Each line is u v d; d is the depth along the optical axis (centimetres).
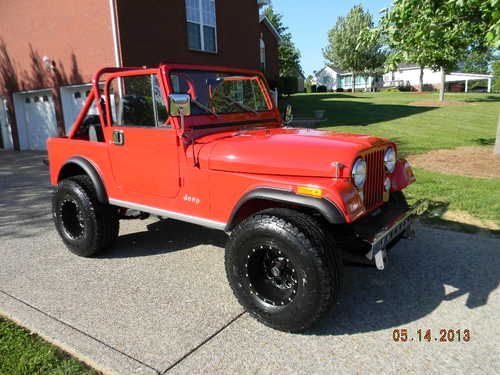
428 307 331
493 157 891
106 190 414
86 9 1075
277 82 2303
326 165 285
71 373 263
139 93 371
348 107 2161
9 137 1524
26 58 1299
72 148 442
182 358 274
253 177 308
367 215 337
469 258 414
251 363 268
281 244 278
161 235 504
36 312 331
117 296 357
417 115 1780
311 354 276
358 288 363
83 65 1133
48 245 484
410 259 416
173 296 355
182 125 337
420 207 353
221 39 1400
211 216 339
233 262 305
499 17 559
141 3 1081
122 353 278
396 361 268
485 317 316
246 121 410
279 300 299
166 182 362
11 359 278
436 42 761
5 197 734
